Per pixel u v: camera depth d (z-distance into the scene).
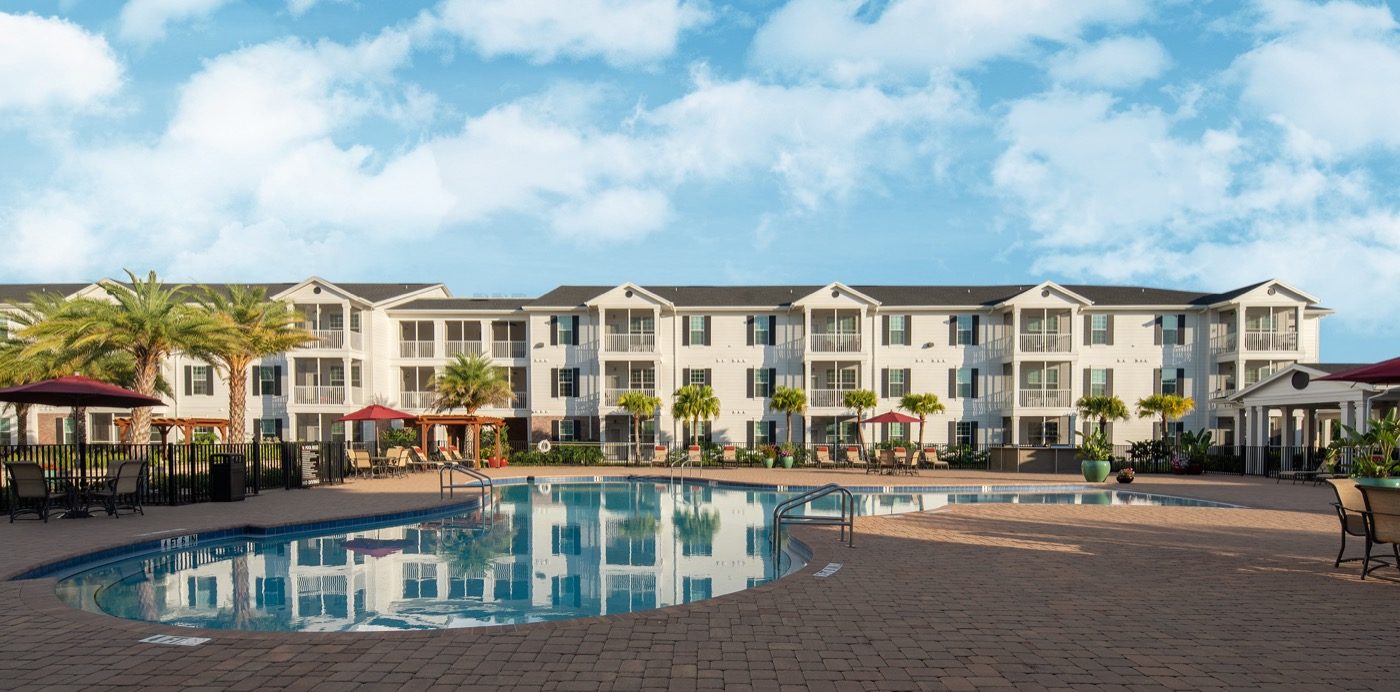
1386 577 9.31
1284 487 25.27
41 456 17.14
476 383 40.19
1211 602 7.99
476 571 11.48
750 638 6.54
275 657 5.93
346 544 13.99
